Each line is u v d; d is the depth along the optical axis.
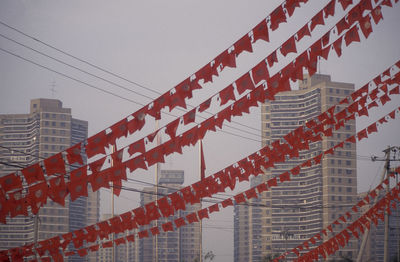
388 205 32.16
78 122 137.00
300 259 32.59
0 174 124.19
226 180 19.91
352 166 114.50
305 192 118.81
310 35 14.27
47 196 13.89
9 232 114.94
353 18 14.41
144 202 165.25
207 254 116.31
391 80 21.31
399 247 49.25
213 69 14.32
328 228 32.34
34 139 123.50
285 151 20.70
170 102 14.48
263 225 124.56
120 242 22.45
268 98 15.55
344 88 120.94
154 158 15.46
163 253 158.62
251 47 14.07
